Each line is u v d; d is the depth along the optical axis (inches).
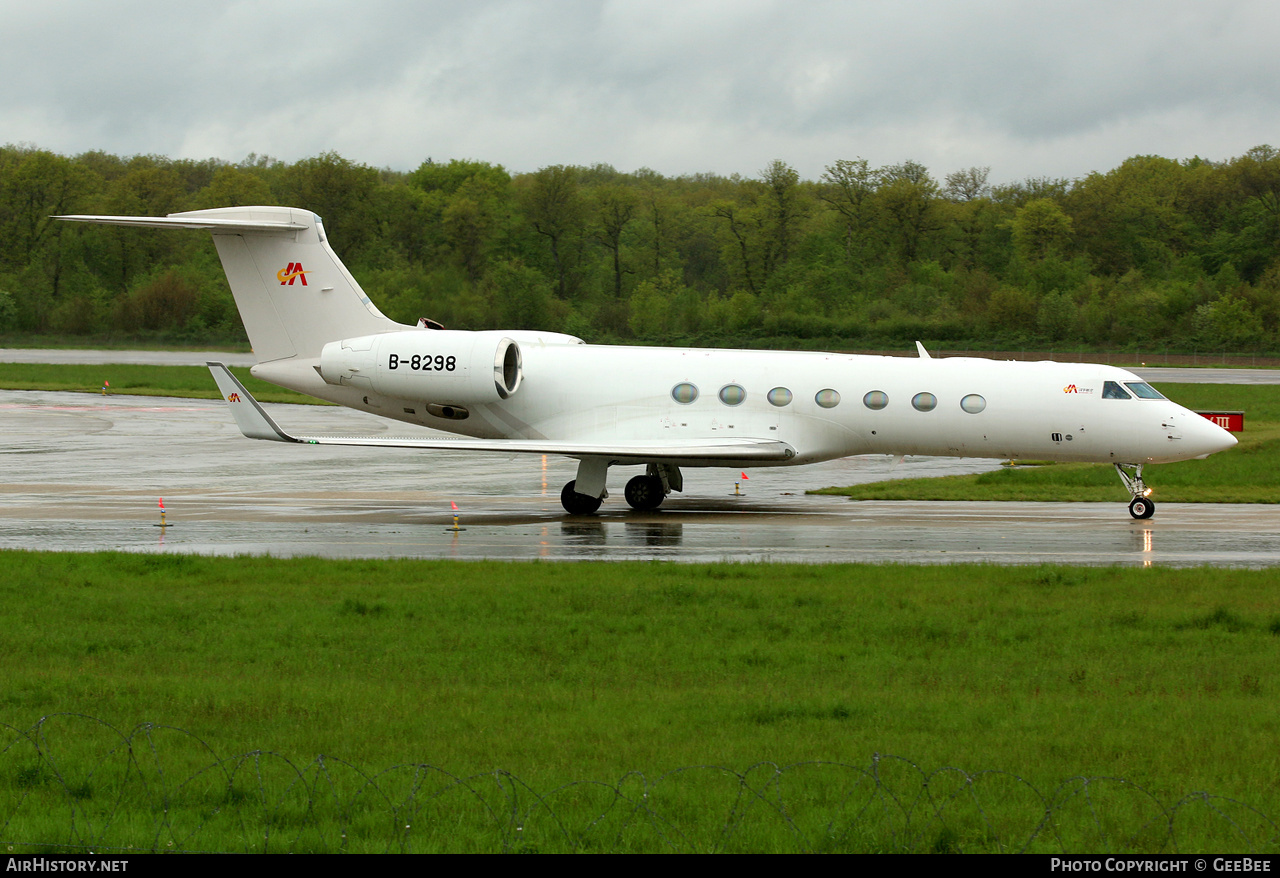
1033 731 1334.9
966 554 2667.3
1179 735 1317.7
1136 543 2832.2
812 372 3329.2
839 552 2687.0
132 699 1439.5
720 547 2753.4
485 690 1493.6
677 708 1416.1
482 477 4210.1
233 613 1934.1
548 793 1130.0
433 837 1043.3
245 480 4028.1
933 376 3297.2
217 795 1136.2
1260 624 1879.9
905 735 1317.7
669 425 3351.4
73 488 3774.6
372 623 1870.1
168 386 7815.0
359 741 1284.4
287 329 3548.2
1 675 1552.7
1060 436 3235.7
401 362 3388.3
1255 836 1055.0
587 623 1879.9
